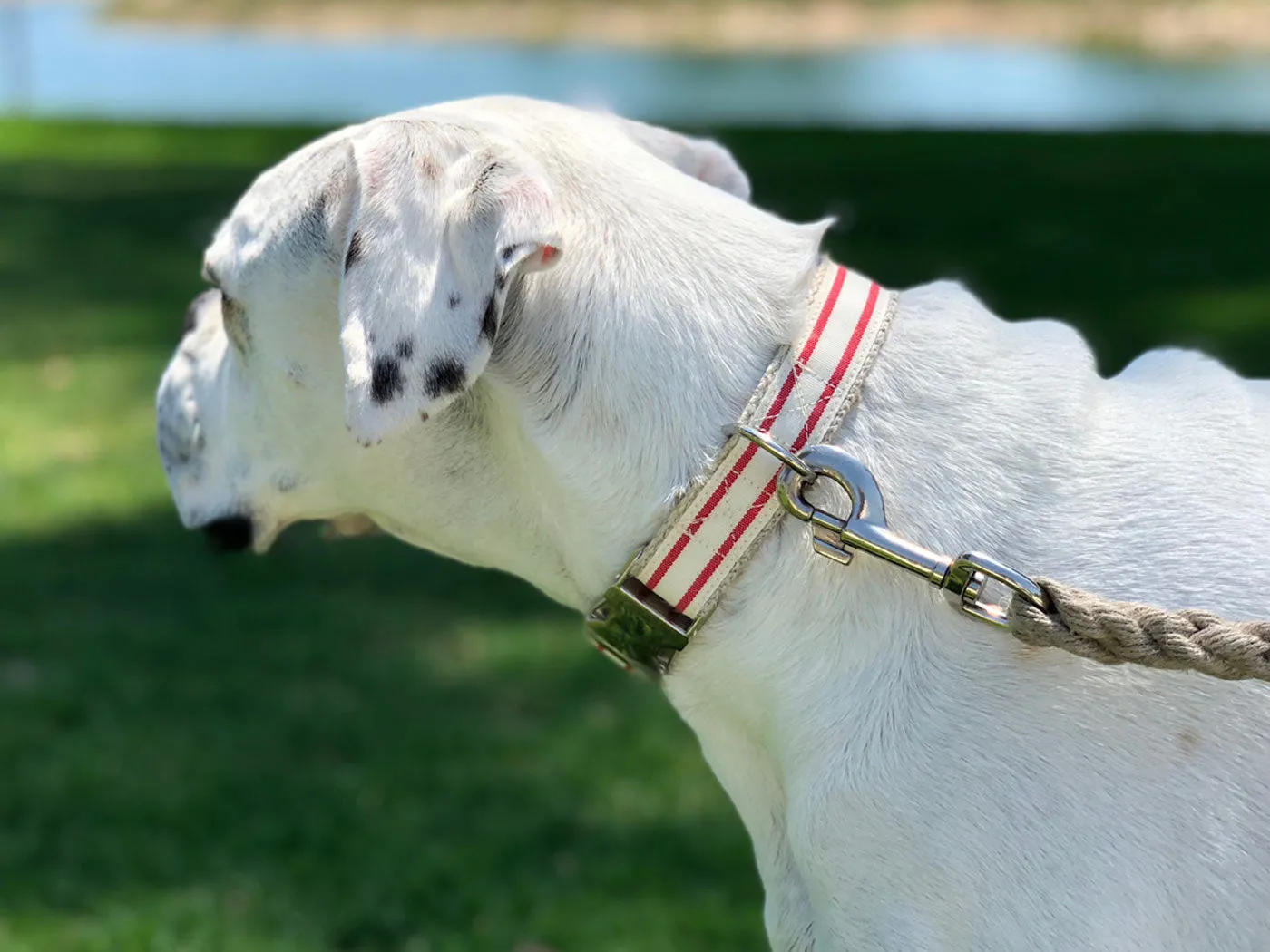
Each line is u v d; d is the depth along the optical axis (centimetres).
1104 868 79
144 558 240
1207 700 80
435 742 181
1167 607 82
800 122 603
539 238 81
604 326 86
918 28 1080
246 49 1037
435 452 89
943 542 83
